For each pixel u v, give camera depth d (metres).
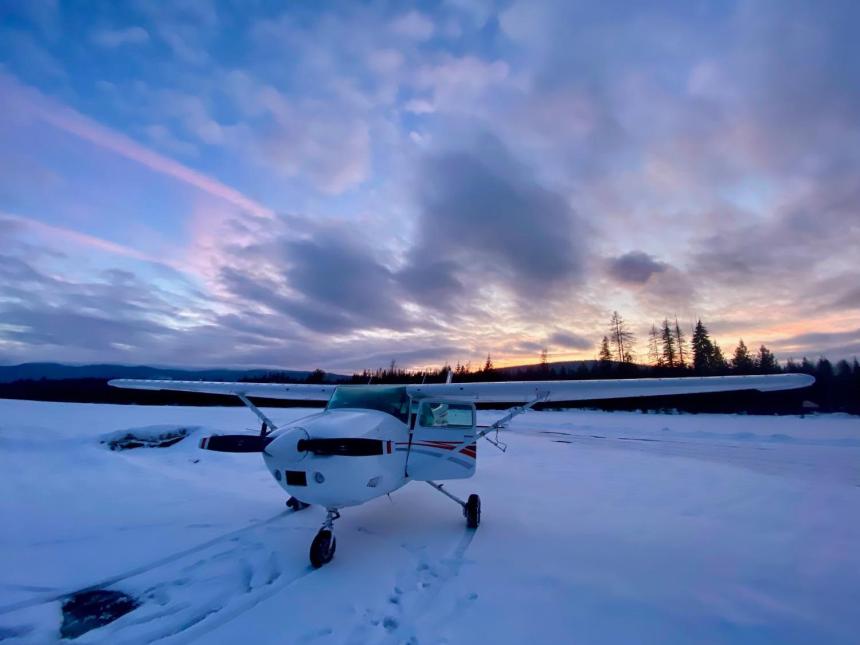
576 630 2.73
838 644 2.60
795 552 4.15
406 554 4.08
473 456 5.42
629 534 4.69
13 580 3.35
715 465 9.35
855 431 16.03
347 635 2.67
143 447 9.08
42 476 6.43
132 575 3.54
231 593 3.26
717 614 2.95
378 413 4.55
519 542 4.43
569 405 37.25
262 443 4.00
